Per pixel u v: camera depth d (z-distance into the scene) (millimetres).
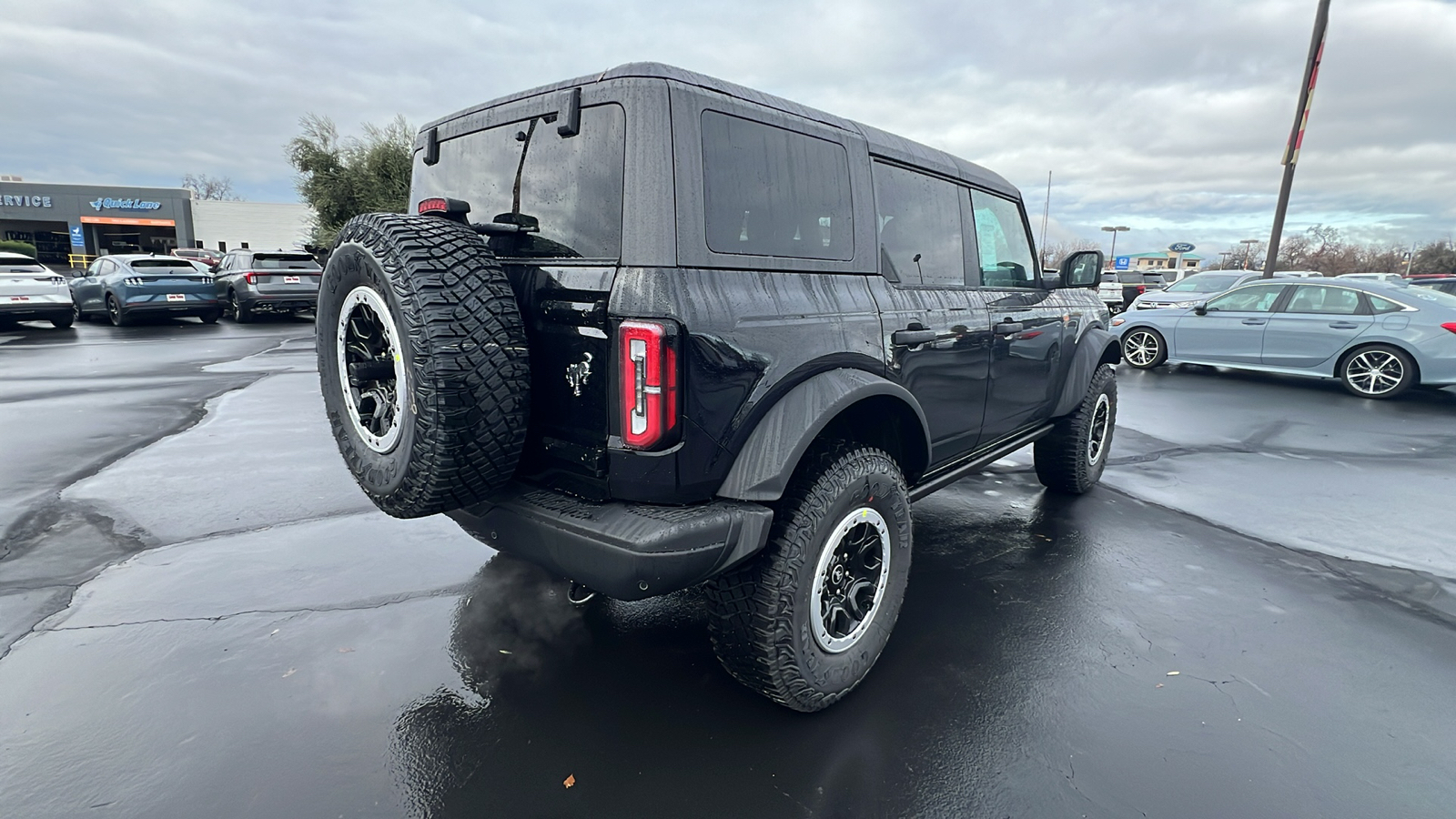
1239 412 7727
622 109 2047
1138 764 2209
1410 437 6609
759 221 2250
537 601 3221
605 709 2469
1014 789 2107
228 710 2422
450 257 2018
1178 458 5840
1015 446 3977
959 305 3197
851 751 2268
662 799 2062
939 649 2855
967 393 3297
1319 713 2469
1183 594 3354
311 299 15945
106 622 2967
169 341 12648
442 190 2723
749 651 2273
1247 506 4625
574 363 2072
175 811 1984
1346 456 5910
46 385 8227
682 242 1998
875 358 2613
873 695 2555
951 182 3318
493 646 2850
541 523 2115
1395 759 2240
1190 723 2410
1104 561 3727
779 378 2211
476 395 1975
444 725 2373
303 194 27156
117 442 5738
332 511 4270
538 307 2158
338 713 2422
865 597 2570
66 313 13930
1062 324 4184
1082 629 3020
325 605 3148
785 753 2254
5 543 3746
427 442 1975
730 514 2076
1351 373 8703
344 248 2176
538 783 2125
